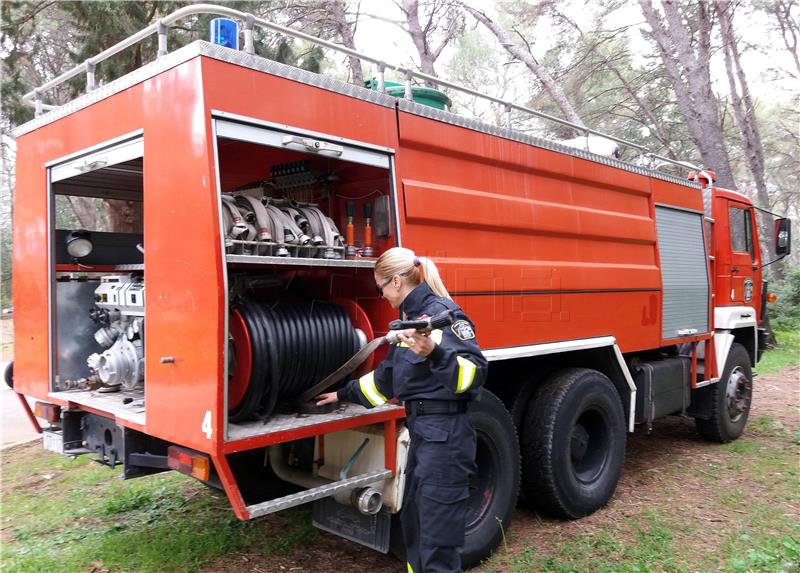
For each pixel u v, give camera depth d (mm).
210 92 2459
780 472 5262
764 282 7426
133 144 2902
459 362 2361
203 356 2459
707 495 4688
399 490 3031
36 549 3648
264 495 3354
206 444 2438
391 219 3227
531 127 17328
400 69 3385
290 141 2697
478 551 3475
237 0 8609
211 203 2424
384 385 2719
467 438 2510
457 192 3574
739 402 6379
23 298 3834
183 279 2555
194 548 3633
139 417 2881
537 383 4285
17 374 3893
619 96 19484
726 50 16781
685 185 5906
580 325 4477
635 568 3430
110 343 3707
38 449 5977
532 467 4066
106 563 3457
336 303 3371
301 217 3039
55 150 3482
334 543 3771
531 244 4141
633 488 4855
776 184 29859
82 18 7922
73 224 12367
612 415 4516
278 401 3064
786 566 3398
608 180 4875
